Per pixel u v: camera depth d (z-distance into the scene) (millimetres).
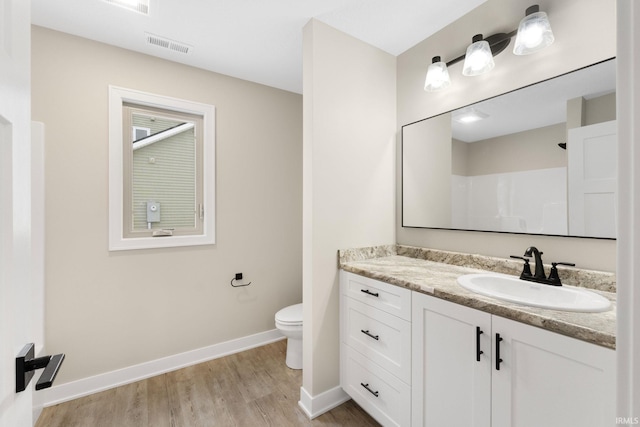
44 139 1760
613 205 1191
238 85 2504
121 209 2008
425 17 1736
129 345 2033
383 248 2021
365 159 1952
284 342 2668
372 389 1567
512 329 986
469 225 1684
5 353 501
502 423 1014
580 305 1076
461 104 1739
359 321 1667
